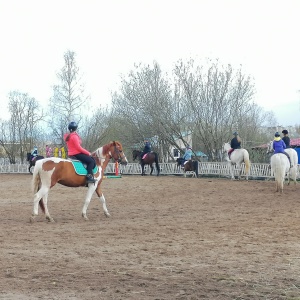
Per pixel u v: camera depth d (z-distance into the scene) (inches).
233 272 347.3
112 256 405.7
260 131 2223.2
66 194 1000.2
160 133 1935.3
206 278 330.3
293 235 497.7
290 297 285.0
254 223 581.9
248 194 946.7
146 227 568.1
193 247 441.1
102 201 676.1
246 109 1920.5
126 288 305.9
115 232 534.0
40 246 452.1
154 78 1991.9
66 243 467.8
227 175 1552.7
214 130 1861.5
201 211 715.4
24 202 873.5
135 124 2023.9
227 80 1872.5
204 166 1640.0
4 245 457.1
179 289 303.3
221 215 662.5
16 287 308.8
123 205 814.5
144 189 1107.3
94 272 349.1
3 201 893.8
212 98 1862.7
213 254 410.0
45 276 336.5
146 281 323.3
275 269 355.6
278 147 981.8
